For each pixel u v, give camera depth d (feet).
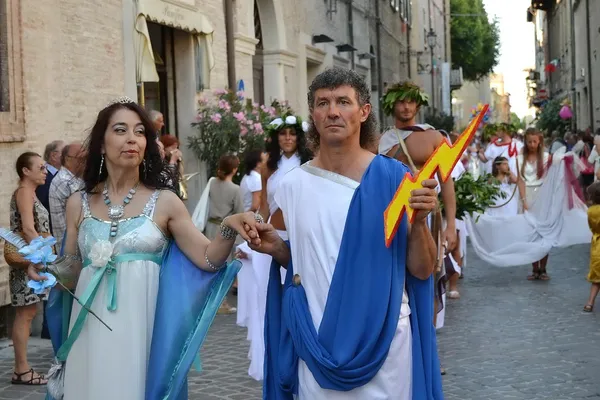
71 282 13.89
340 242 11.77
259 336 22.22
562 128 141.38
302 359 11.90
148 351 13.43
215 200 35.96
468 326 30.40
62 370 13.84
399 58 137.39
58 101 34.55
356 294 11.55
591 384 22.82
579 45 128.36
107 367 13.16
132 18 41.06
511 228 40.37
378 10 112.37
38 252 12.86
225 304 34.55
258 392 22.48
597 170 50.24
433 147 21.47
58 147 28.22
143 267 13.42
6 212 30.71
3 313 30.27
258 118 50.47
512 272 43.19
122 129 13.53
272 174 23.21
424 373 12.03
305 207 12.01
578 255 48.32
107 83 38.73
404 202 11.23
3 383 23.97
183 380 13.24
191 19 46.85
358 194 11.75
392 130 21.98
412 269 11.88
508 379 23.49
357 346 11.49
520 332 29.22
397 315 11.59
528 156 41.55
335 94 11.96
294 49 71.72
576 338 28.12
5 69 30.96
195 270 13.52
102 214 13.62
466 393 22.25
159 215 13.60
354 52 96.63
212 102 50.90
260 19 66.74
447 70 199.00
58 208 25.53
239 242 36.17
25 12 31.91
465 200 26.68
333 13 86.69
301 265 12.10
